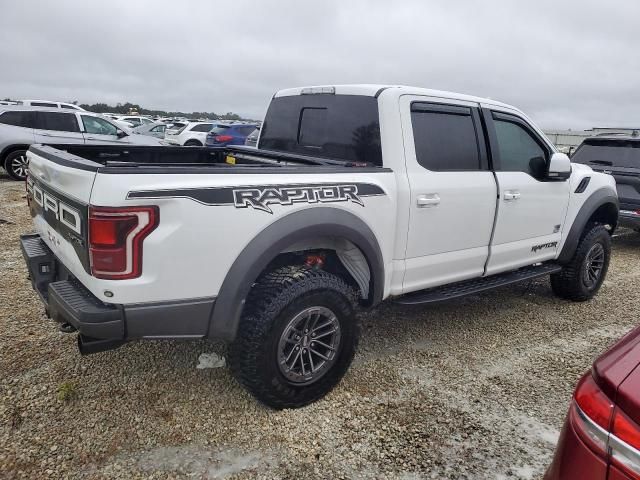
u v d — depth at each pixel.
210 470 2.49
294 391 2.94
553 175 4.35
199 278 2.51
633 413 1.44
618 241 8.49
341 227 2.91
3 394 2.98
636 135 7.78
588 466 1.51
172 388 3.15
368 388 3.28
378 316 4.52
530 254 4.44
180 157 4.31
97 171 2.29
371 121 3.42
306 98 4.00
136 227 2.30
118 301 2.37
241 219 2.57
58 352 3.48
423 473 2.54
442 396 3.24
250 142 17.97
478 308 4.85
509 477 2.54
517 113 4.22
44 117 11.76
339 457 2.62
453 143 3.68
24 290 4.56
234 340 2.75
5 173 12.76
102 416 2.84
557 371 3.64
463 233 3.76
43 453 2.53
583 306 5.08
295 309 2.80
